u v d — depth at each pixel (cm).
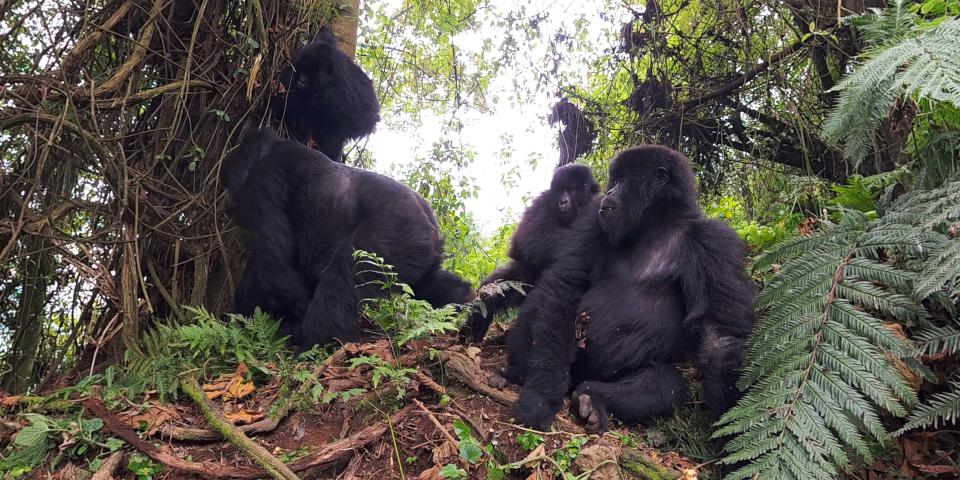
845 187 241
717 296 199
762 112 426
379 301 217
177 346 222
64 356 266
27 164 229
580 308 214
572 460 173
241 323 242
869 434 178
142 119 268
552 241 260
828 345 174
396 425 183
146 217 256
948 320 192
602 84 473
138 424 182
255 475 167
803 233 275
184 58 272
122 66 247
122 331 235
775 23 398
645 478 175
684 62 441
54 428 175
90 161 243
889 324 196
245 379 205
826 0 374
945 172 220
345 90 306
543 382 185
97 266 233
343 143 322
